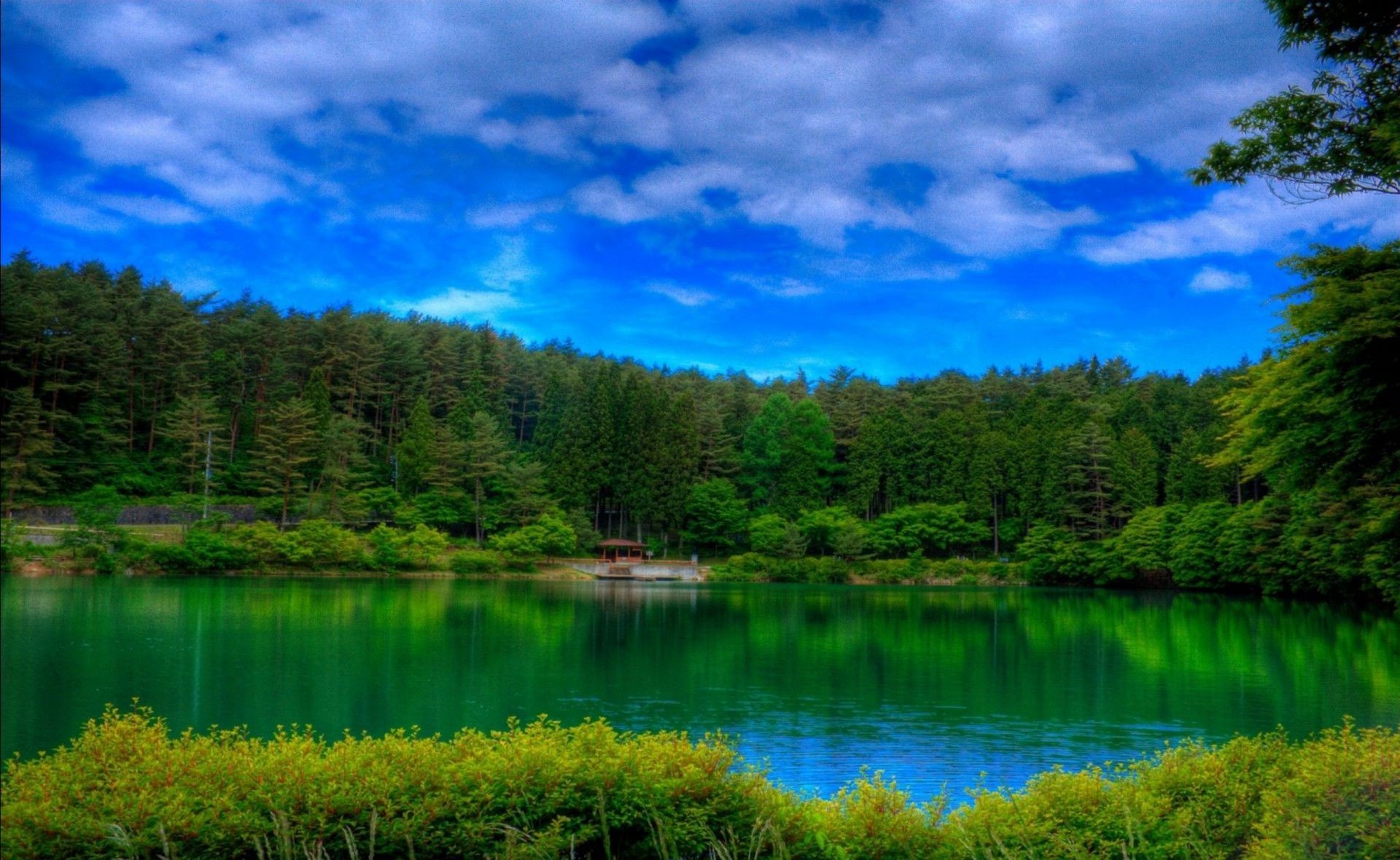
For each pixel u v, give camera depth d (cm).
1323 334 870
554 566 7300
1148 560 6531
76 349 6353
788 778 1373
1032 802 681
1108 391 10419
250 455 7469
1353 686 2231
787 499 8538
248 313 9300
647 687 2175
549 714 1825
